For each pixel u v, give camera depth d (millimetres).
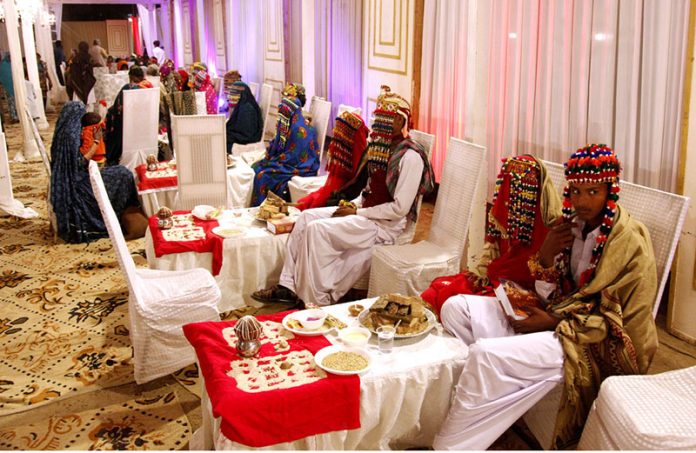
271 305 4117
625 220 2508
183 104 7016
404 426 2562
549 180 2945
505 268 3016
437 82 6152
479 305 2797
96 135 5621
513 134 5164
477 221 4105
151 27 21922
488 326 2736
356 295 4293
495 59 5320
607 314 2506
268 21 10430
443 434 2521
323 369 2402
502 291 2797
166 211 4109
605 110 4121
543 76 4750
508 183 3033
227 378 2346
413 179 3930
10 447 2748
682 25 3520
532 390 2506
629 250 2475
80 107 5523
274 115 10219
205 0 14320
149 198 5531
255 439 2188
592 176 2486
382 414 2477
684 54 3527
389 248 3828
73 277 4734
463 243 3709
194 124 4973
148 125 6344
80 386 3248
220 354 2527
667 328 3643
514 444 2766
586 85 4305
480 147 3629
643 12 3750
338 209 4117
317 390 2281
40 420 2955
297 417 2246
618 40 3975
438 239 3916
